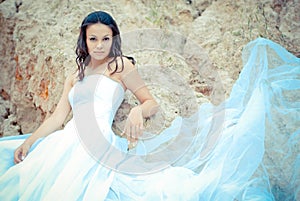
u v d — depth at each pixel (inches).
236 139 88.5
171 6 143.9
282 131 91.0
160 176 90.5
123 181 89.4
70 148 93.5
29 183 89.5
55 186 85.8
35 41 139.3
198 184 86.6
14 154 99.1
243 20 136.6
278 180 89.1
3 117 145.9
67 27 137.6
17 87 142.8
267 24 136.6
